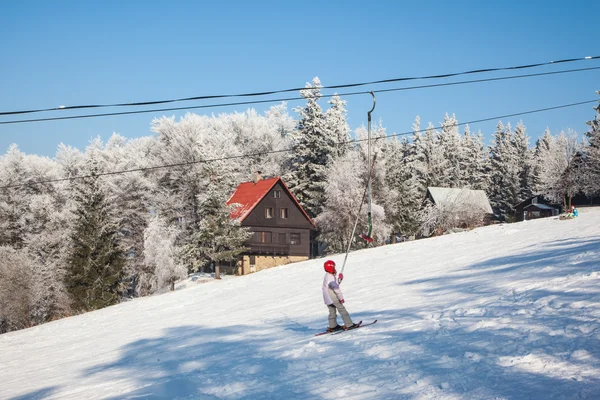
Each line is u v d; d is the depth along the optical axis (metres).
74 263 49.44
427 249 30.27
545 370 6.18
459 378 6.46
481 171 112.75
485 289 12.96
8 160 69.56
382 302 14.72
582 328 7.44
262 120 87.06
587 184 65.94
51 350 20.45
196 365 10.98
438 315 10.79
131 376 11.21
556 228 28.86
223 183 58.41
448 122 114.81
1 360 20.22
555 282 11.58
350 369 7.93
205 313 21.95
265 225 62.12
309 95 70.62
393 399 6.12
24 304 49.50
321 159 70.38
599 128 65.69
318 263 34.91
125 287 52.00
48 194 67.94
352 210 57.97
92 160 60.09
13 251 51.34
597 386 5.36
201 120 77.44
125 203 67.50
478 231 34.62
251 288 28.53
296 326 14.00
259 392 7.59
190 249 53.91
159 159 73.81
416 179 86.88
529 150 117.75
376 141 67.88
